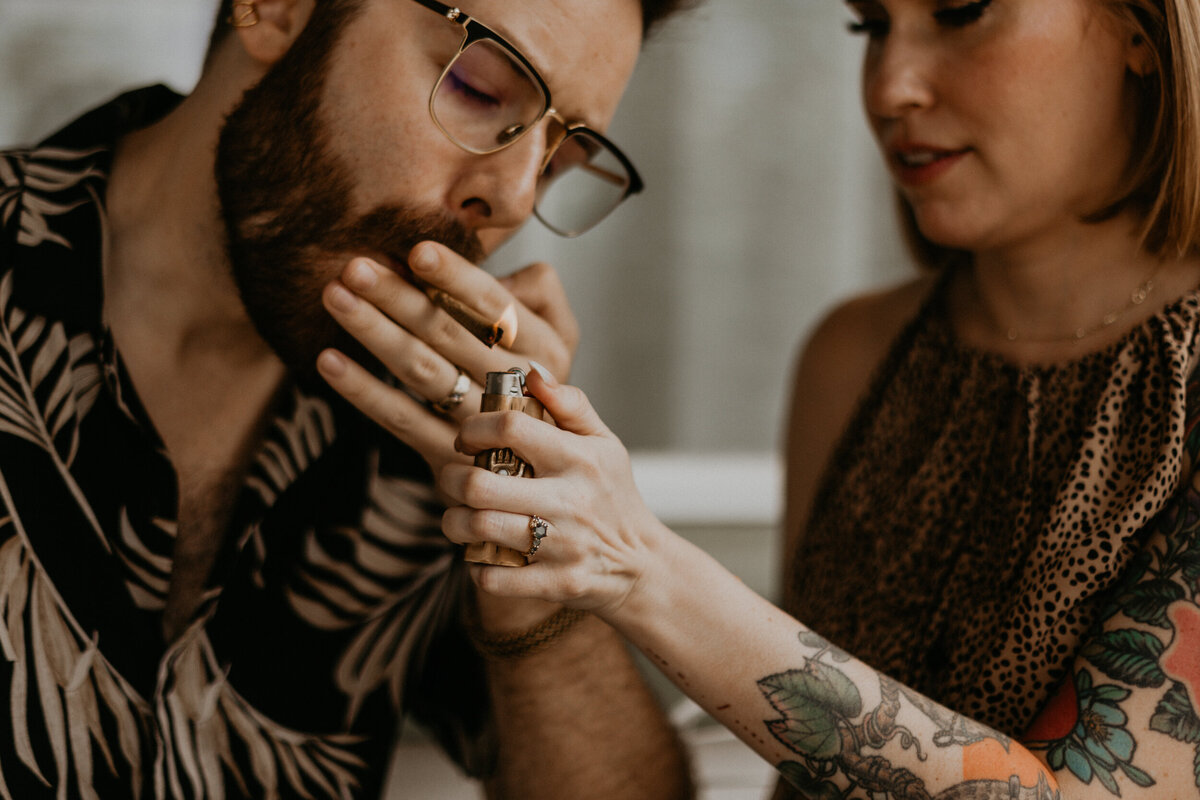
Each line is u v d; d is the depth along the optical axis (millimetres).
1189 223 905
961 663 977
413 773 1556
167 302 968
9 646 883
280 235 889
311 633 1051
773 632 794
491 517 698
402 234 873
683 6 992
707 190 2047
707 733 1674
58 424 914
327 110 862
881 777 790
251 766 1004
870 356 1256
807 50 2037
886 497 1110
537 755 1064
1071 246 977
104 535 922
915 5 930
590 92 899
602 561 732
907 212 1215
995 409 1035
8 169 952
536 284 989
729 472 2068
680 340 2072
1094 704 815
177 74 1846
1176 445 860
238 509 992
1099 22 885
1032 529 967
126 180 981
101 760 910
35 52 1777
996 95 897
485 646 1040
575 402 739
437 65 843
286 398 1022
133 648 927
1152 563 848
